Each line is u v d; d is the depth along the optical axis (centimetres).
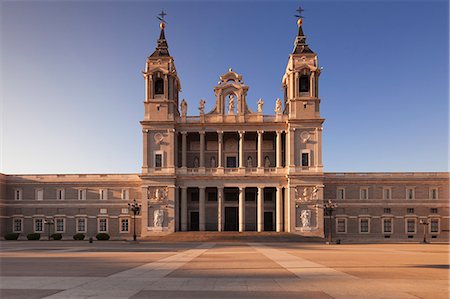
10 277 2550
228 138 10000
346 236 9369
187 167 9788
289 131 9025
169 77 9394
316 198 8794
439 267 3150
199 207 9281
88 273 2745
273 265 3238
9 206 9781
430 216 9362
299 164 8938
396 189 9481
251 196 9744
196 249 5434
